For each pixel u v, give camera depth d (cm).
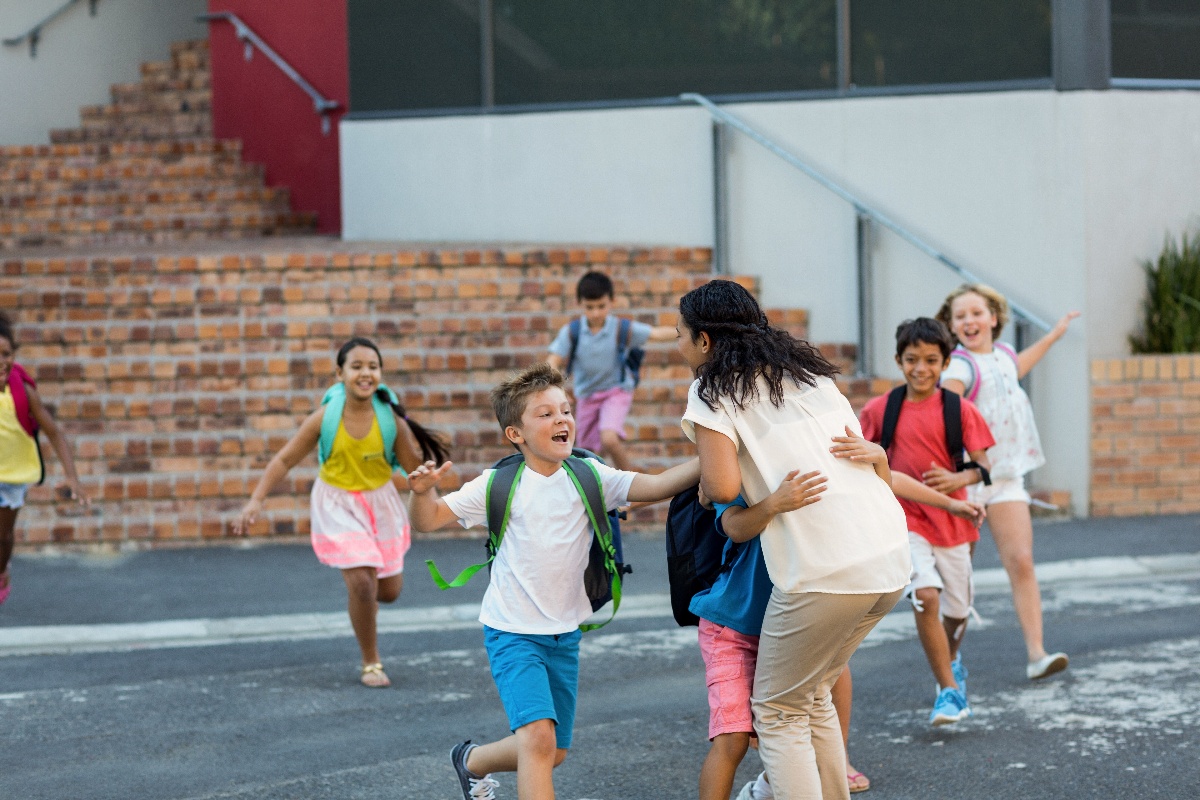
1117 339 1316
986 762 667
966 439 703
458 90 1697
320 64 1992
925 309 1388
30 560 1155
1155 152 1325
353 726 739
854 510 502
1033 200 1322
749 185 1498
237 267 1420
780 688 514
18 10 2142
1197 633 903
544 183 1641
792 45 1474
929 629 703
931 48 1386
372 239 1769
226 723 745
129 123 2147
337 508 806
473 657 884
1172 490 1306
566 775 662
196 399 1288
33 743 711
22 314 1366
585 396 1145
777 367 505
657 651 891
